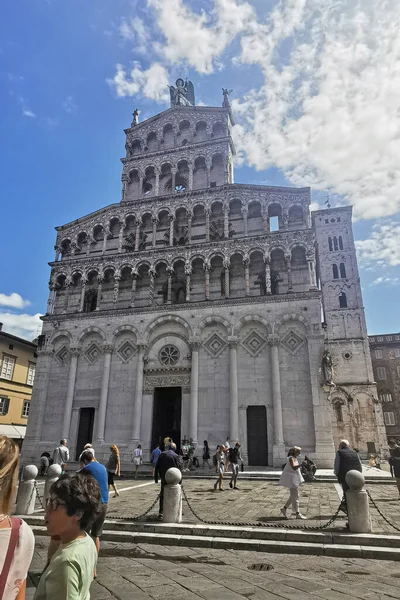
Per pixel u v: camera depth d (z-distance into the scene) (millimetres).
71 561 3186
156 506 16188
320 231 65812
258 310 35562
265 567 9305
